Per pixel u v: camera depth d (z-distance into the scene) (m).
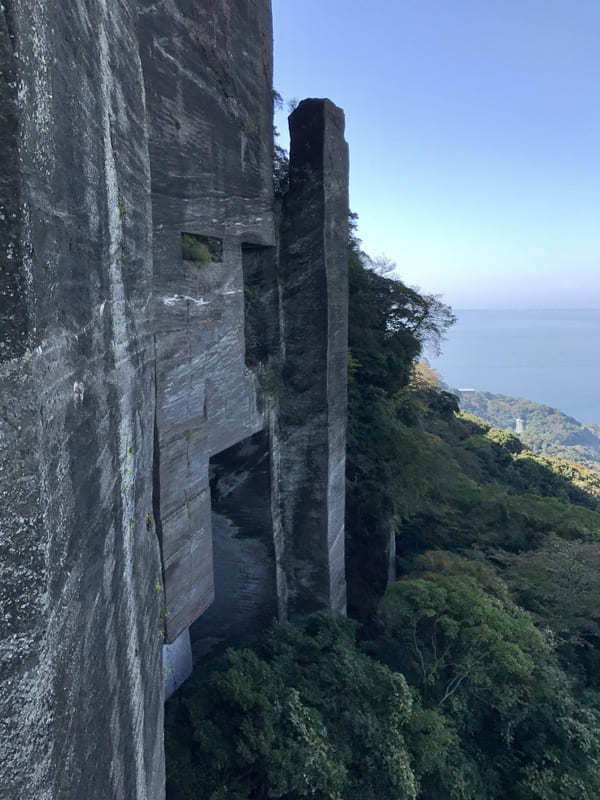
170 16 9.17
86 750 4.06
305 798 9.90
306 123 14.08
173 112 9.45
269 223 14.02
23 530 3.04
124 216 5.93
